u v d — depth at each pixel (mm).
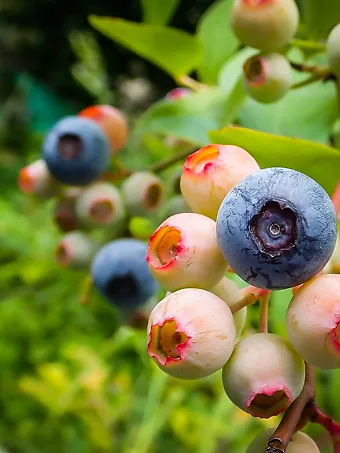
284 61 160
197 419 341
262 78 157
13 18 1021
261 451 114
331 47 156
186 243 106
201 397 359
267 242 96
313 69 163
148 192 199
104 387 378
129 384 379
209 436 322
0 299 467
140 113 796
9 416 412
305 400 108
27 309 450
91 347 417
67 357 396
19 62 1009
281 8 153
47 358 430
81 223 207
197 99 205
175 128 201
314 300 99
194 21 727
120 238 206
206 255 106
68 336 431
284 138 131
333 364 100
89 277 203
